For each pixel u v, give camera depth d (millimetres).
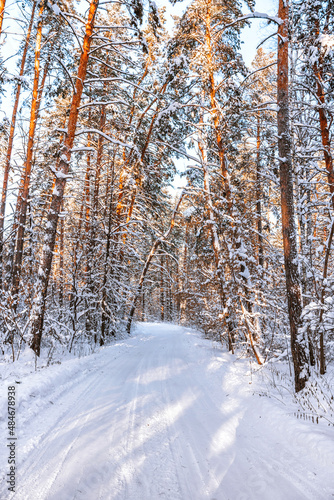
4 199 11477
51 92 12133
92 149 9445
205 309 15648
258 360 7930
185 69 10867
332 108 8461
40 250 14547
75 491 2955
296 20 8234
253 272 9406
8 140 12172
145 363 9508
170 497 2977
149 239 20906
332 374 6301
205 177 12039
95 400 5566
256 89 11141
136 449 3869
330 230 6242
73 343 11609
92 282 13898
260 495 3002
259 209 15062
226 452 3912
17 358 7523
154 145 18359
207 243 14375
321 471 3123
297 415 4418
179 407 5543
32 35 12172
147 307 41750
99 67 15352
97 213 15578
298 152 8742
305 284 8320
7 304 8258
